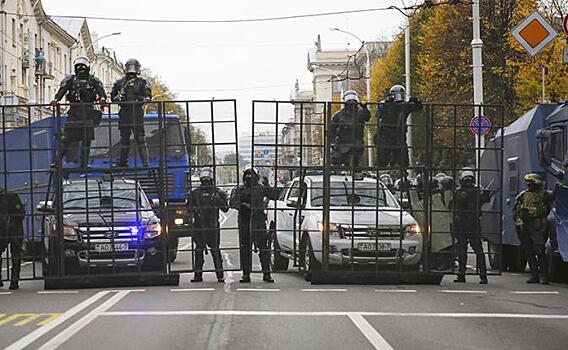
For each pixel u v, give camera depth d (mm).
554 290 22641
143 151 24641
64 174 24625
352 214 23719
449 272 24016
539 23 29453
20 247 23641
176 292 21766
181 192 27078
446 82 65812
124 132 24641
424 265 23828
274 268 27250
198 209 24062
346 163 23859
